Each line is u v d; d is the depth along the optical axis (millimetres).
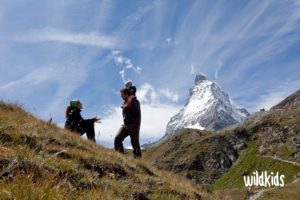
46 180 7027
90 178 10844
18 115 14562
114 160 13938
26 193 6293
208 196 15641
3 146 10766
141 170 14633
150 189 12797
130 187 11953
